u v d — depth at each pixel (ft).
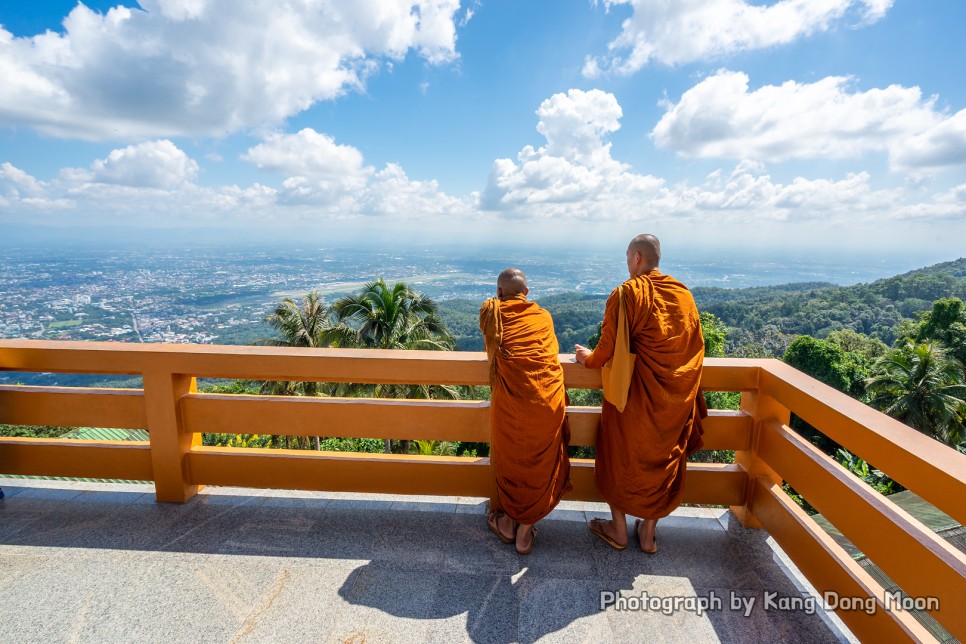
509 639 5.70
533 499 6.80
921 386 67.67
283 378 7.83
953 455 4.56
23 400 8.29
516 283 7.18
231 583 6.59
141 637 5.66
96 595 6.34
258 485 8.36
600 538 7.59
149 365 7.97
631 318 6.44
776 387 7.04
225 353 7.75
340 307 65.16
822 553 5.91
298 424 8.10
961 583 4.11
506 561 7.08
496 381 6.75
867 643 5.18
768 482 7.51
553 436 6.70
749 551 7.36
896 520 4.84
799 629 5.88
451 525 7.95
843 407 5.78
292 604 6.21
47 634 5.69
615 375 6.52
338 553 7.23
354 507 8.43
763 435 7.43
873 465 5.17
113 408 8.25
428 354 7.63
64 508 8.30
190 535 7.62
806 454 6.29
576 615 6.08
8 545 7.34
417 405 7.88
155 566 6.91
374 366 7.57
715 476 7.91
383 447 60.13
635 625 5.92
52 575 6.71
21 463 8.57
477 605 6.23
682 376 6.37
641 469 6.63
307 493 8.87
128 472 8.54
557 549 7.37
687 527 7.93
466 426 7.89
